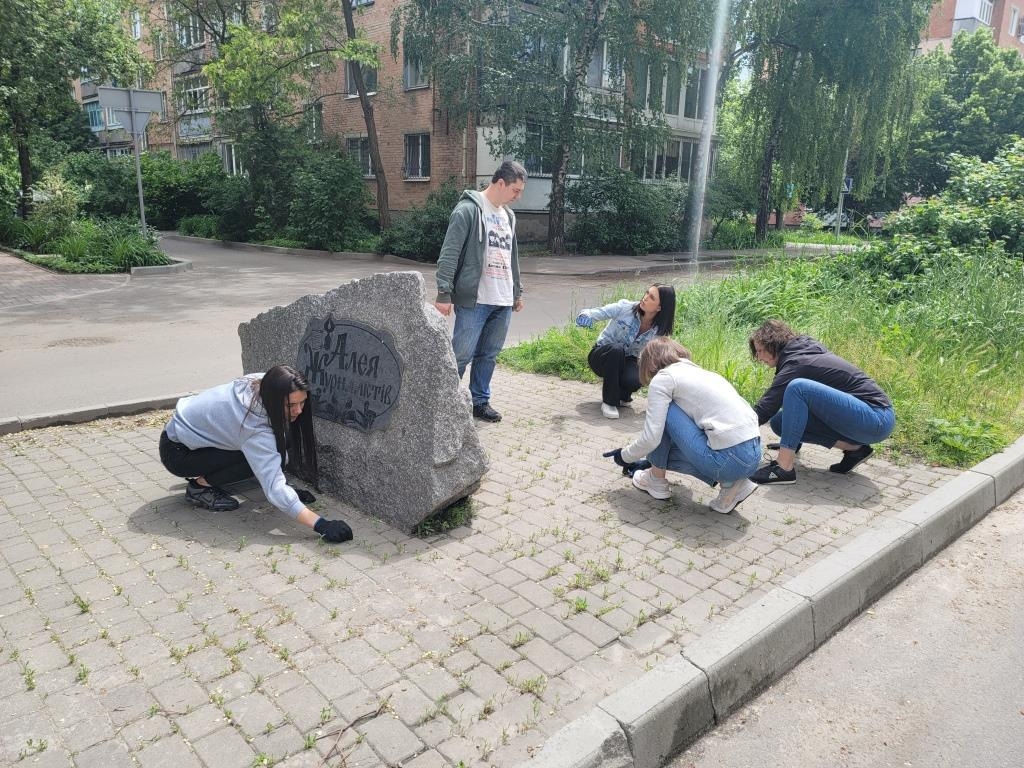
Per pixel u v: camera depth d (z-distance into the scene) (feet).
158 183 98.02
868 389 15.33
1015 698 9.84
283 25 66.95
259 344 16.33
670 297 19.61
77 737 8.02
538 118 70.18
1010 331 25.00
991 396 21.04
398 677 9.09
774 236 97.19
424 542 12.67
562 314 38.83
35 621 10.11
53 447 17.26
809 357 15.61
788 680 10.22
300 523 13.25
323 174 71.26
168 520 13.32
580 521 13.65
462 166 76.89
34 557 11.89
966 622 11.64
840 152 83.15
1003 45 145.48
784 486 15.67
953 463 16.85
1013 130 111.96
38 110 70.54
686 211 87.92
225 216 82.28
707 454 13.25
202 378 24.39
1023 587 12.67
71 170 94.22
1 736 8.01
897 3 74.74
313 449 13.92
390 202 84.79
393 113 82.17
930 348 23.57
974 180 37.58
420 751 7.93
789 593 10.89
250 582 11.19
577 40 66.44
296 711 8.46
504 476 15.80
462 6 65.16
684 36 66.85
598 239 77.41
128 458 16.52
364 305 13.83
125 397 22.00
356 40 67.00
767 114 84.79
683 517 13.96
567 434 18.70
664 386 13.66
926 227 35.78
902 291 30.66
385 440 13.25
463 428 12.93
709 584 11.54
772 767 8.59
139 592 10.85
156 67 92.27
